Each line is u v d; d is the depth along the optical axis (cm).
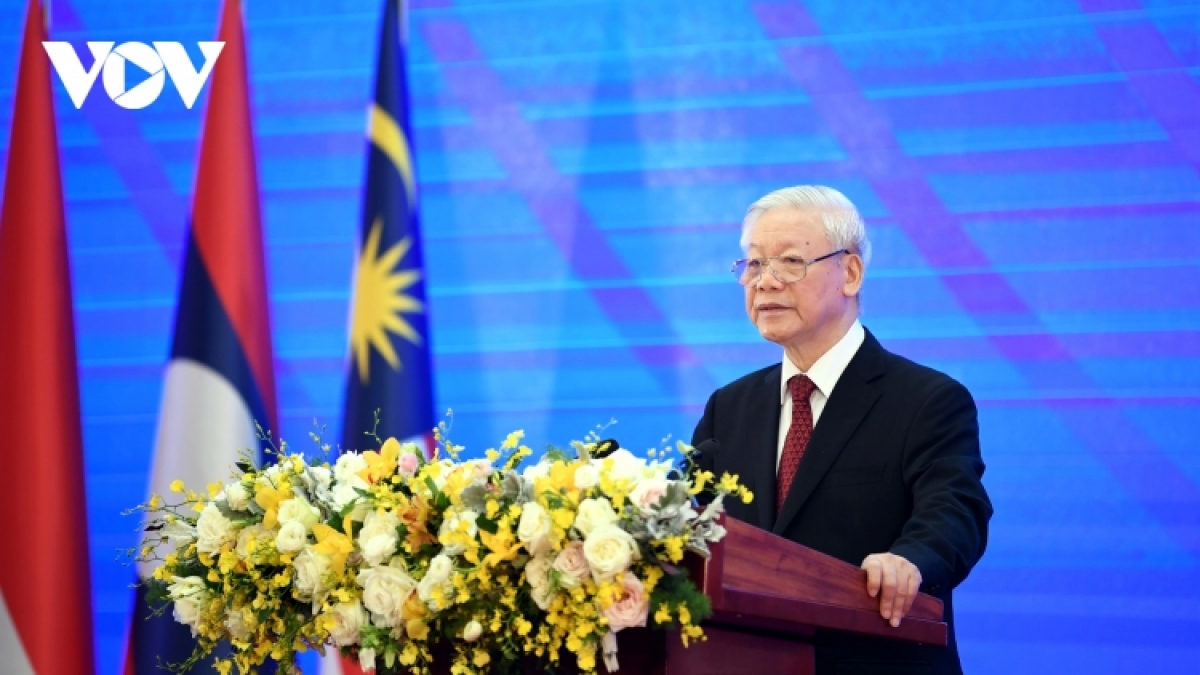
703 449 446
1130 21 872
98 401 978
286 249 975
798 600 394
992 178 880
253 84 998
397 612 390
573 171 948
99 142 1009
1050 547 841
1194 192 851
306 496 428
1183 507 828
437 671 408
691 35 943
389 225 916
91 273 995
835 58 917
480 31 971
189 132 1005
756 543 382
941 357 870
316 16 1000
